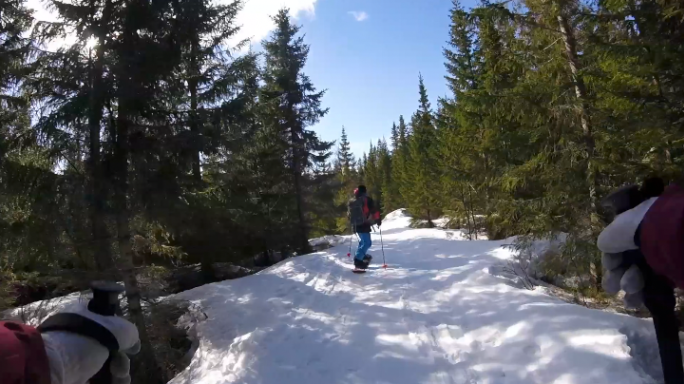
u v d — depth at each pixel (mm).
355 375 5090
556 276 8977
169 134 7805
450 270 8859
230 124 8453
